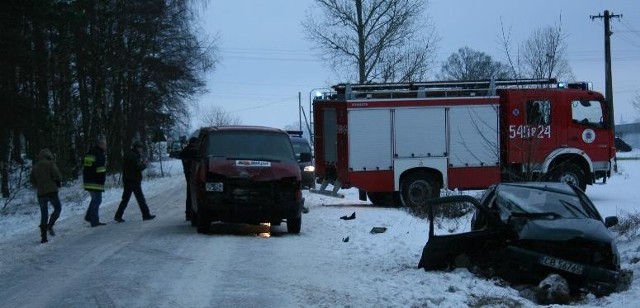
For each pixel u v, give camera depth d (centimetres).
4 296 830
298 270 988
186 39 3919
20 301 802
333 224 1535
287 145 1445
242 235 1372
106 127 3844
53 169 1356
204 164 1348
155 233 1396
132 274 953
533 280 871
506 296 806
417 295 812
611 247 877
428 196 1934
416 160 1936
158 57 3872
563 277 857
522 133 1952
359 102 1925
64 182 3102
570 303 816
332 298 808
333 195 1984
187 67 4066
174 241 1270
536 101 1970
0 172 2667
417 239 1290
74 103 3534
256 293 834
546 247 873
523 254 867
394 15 3822
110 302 787
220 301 792
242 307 764
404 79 3741
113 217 1789
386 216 1638
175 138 6147
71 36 3088
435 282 880
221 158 1370
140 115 4178
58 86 3150
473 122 1934
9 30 2144
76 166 3550
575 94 2008
